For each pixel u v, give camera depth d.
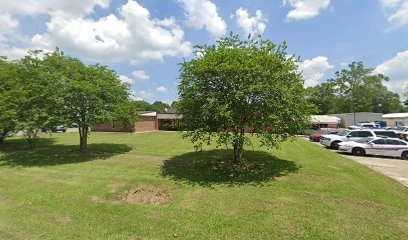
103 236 4.38
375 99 62.78
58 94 12.11
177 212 5.40
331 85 55.97
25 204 6.02
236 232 4.46
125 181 8.03
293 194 6.58
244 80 8.32
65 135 28.14
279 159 11.69
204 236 4.32
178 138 24.16
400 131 22.09
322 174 8.77
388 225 4.68
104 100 13.72
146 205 5.88
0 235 4.43
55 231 4.57
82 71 13.99
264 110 8.28
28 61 15.32
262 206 5.71
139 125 36.47
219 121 8.22
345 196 6.40
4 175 9.05
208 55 8.81
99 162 11.47
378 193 6.64
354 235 4.30
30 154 14.05
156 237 4.32
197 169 9.71
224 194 6.62
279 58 8.99
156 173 9.12
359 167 10.04
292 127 9.09
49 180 8.26
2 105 12.83
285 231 4.47
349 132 17.19
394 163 11.64
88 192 6.92
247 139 8.74
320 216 5.11
